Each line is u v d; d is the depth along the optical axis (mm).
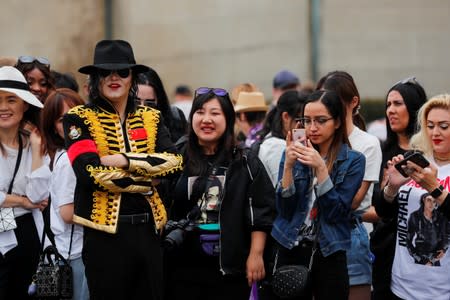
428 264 8648
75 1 30219
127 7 31766
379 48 32188
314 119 8938
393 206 8945
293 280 8539
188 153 9297
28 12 30469
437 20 32094
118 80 8453
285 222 8875
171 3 32469
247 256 9148
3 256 9664
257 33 32375
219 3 32469
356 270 9438
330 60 32250
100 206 8328
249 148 9711
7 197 9602
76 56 30203
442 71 32156
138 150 8562
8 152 9773
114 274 8359
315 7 32062
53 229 9398
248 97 13398
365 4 32156
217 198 9125
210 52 32469
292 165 8695
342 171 8859
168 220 9195
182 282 9156
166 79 32594
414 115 10336
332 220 8727
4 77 9617
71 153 8305
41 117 9789
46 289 9195
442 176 8695
